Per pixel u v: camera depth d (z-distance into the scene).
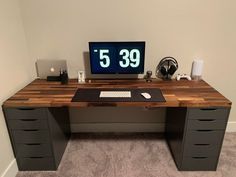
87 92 1.80
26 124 1.70
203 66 2.19
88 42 2.02
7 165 1.73
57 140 1.90
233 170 1.88
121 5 1.95
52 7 1.96
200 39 2.07
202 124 1.68
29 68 2.13
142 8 1.96
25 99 1.68
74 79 2.17
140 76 2.21
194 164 1.85
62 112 2.06
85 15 1.99
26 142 1.78
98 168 1.91
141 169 1.89
